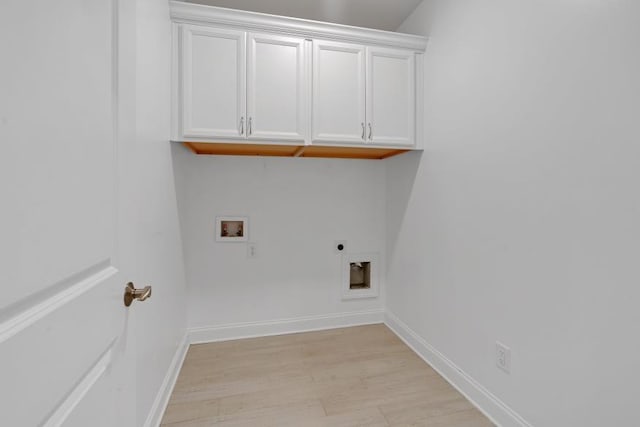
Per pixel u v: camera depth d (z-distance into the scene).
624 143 0.98
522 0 1.34
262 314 2.43
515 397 1.39
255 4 2.12
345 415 1.54
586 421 1.09
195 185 2.28
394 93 2.07
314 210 2.52
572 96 1.13
